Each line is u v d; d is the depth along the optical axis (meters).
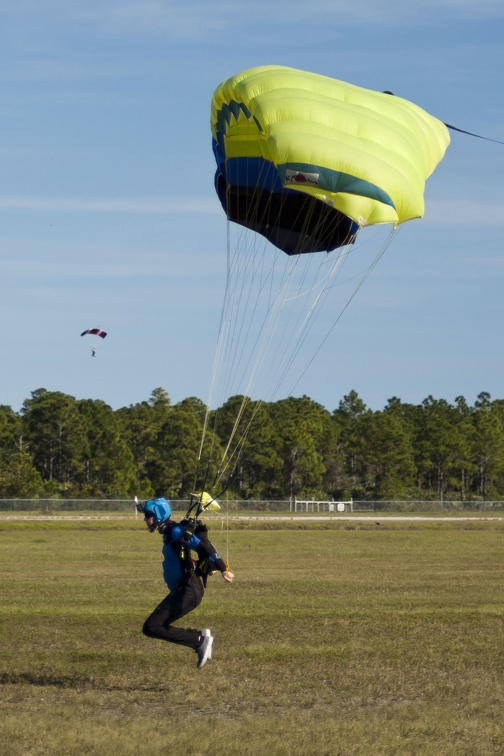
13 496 148.88
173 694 22.12
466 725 19.36
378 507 152.25
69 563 59.12
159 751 17.38
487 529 105.06
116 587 45.16
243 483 186.00
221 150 29.91
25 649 27.19
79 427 190.38
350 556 67.00
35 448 191.12
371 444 196.12
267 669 24.89
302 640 29.23
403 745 17.92
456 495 197.50
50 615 33.25
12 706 20.75
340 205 24.50
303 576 51.72
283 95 24.98
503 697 22.12
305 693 22.41
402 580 49.84
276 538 87.44
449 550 73.38
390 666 25.45
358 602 39.59
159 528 22.56
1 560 60.75
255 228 30.94
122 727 18.94
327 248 30.08
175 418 175.12
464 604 39.16
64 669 24.59
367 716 20.20
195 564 22.38
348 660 26.11
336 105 25.12
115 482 173.12
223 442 178.38
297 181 24.09
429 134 27.41
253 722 19.41
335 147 24.06
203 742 17.81
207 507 23.03
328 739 18.19
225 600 40.06
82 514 122.00
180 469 173.88
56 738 17.97
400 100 28.00
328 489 199.00
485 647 28.16
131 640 28.89
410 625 32.03
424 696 22.36
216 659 26.09
